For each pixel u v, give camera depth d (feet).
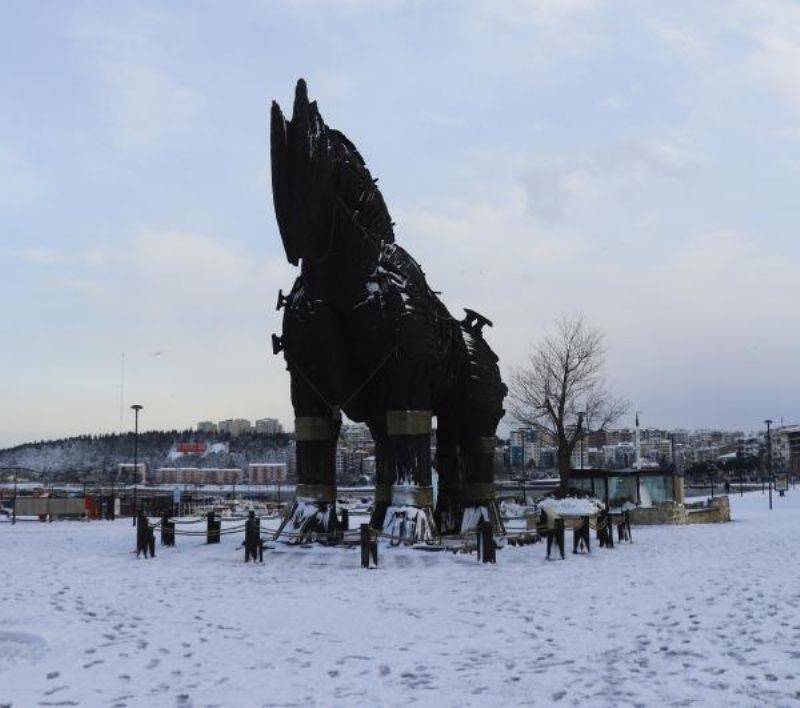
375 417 78.64
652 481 151.64
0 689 27.50
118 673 29.89
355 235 74.33
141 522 72.69
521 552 78.38
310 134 70.38
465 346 87.51
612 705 25.93
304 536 76.95
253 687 28.27
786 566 66.69
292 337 77.71
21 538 97.19
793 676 29.40
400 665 31.73
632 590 52.75
